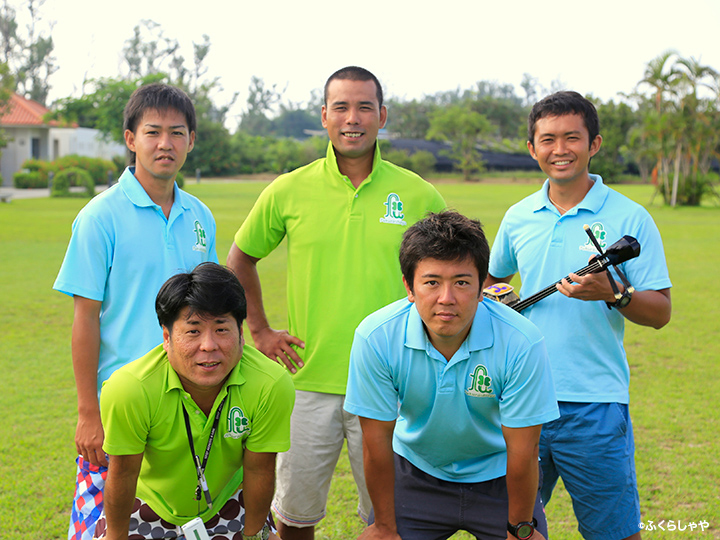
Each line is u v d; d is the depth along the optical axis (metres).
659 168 31.98
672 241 16.05
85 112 40.75
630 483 2.77
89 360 2.63
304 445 3.07
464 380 2.36
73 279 2.63
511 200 29.45
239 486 2.60
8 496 3.68
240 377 2.32
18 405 5.12
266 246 3.28
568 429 2.78
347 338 3.04
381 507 2.49
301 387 3.09
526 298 2.86
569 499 3.85
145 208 2.76
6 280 9.90
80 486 2.64
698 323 7.98
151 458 2.37
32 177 34.81
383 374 2.41
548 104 2.85
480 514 2.57
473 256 2.11
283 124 98.81
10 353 6.45
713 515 3.57
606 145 53.47
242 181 47.81
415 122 77.06
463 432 2.46
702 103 29.73
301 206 3.11
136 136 2.78
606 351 2.78
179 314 2.15
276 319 7.77
